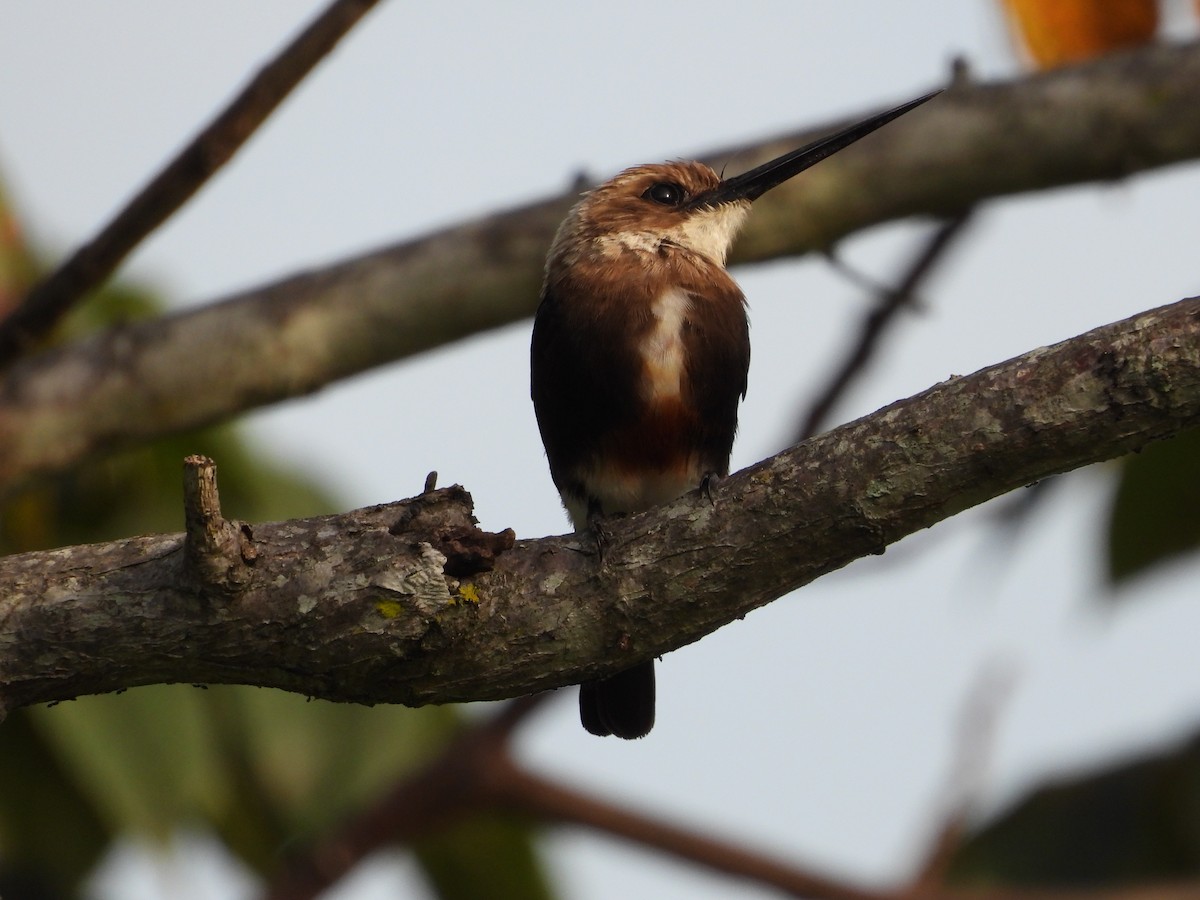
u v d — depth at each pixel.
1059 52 10.83
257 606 7.20
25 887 12.19
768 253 11.27
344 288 10.69
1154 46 10.60
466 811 11.83
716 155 11.78
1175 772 12.73
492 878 13.35
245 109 9.48
